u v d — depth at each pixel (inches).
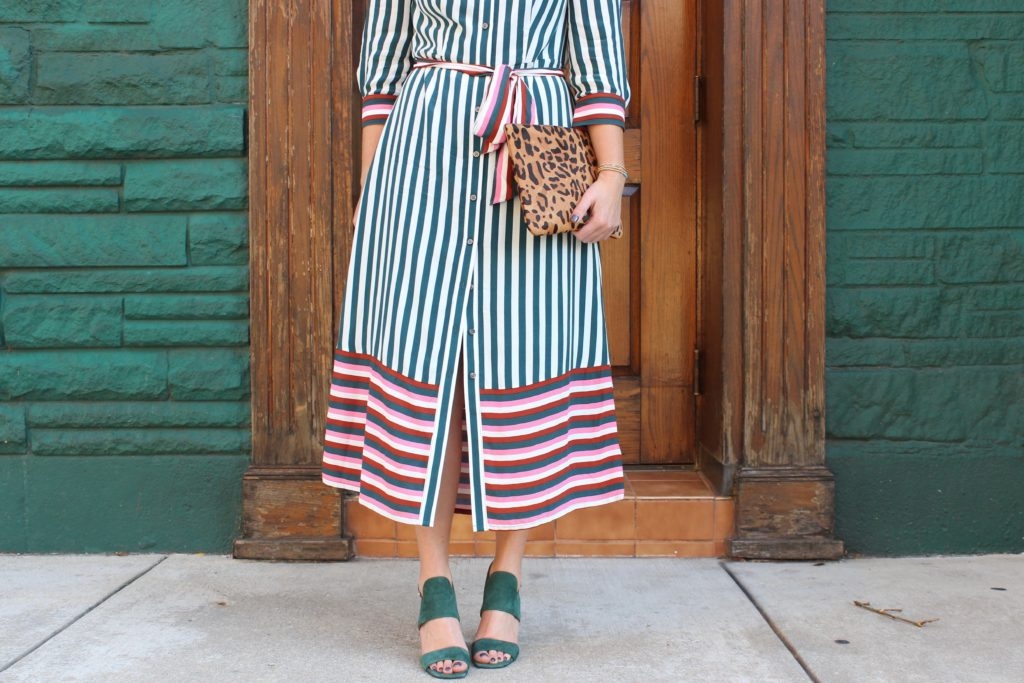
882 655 74.2
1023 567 97.2
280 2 96.7
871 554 101.2
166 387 99.5
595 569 95.9
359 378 74.7
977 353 101.2
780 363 98.9
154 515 100.3
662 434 111.7
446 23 70.6
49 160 98.7
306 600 86.5
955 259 100.9
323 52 96.7
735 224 98.9
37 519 100.2
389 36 75.5
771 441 99.2
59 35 98.3
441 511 72.6
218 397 99.7
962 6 100.3
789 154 98.0
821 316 98.7
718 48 100.8
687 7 109.1
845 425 100.9
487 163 68.9
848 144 100.3
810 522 98.7
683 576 93.6
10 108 98.7
